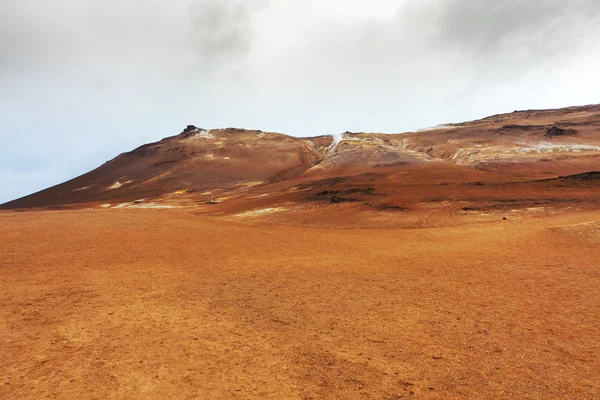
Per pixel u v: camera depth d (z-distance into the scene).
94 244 19.67
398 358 7.36
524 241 19.98
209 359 7.47
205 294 12.06
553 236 20.30
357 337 8.48
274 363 7.29
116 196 102.44
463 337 8.21
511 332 8.33
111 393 6.19
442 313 9.86
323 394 6.12
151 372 6.92
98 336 8.59
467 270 14.59
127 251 18.48
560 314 9.30
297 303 11.11
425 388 6.18
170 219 30.20
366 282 13.41
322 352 7.75
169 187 104.44
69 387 6.36
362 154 100.69
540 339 7.87
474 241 21.19
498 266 14.95
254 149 140.25
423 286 12.61
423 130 149.62
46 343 8.16
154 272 14.88
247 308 10.70
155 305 10.90
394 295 11.70
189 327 9.22
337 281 13.65
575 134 101.88
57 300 11.21
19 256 16.80
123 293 12.02
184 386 6.44
